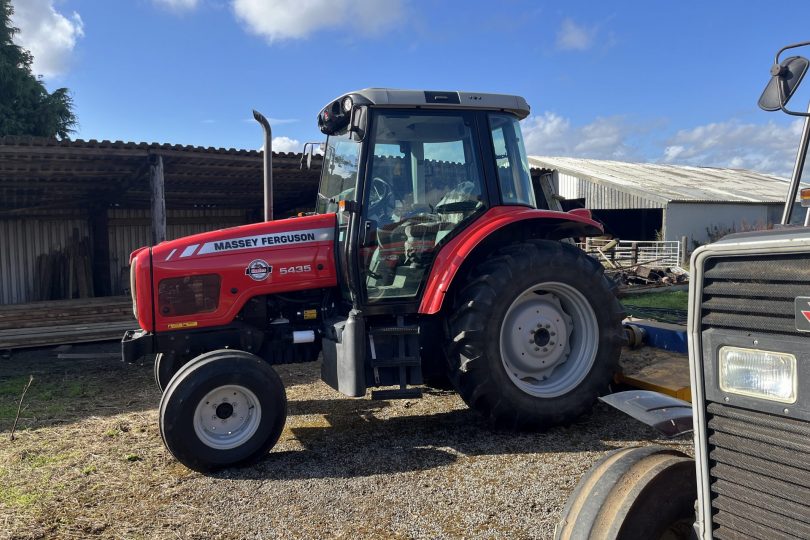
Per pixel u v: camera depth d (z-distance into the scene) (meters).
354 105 4.40
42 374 7.04
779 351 1.67
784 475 1.68
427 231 4.53
